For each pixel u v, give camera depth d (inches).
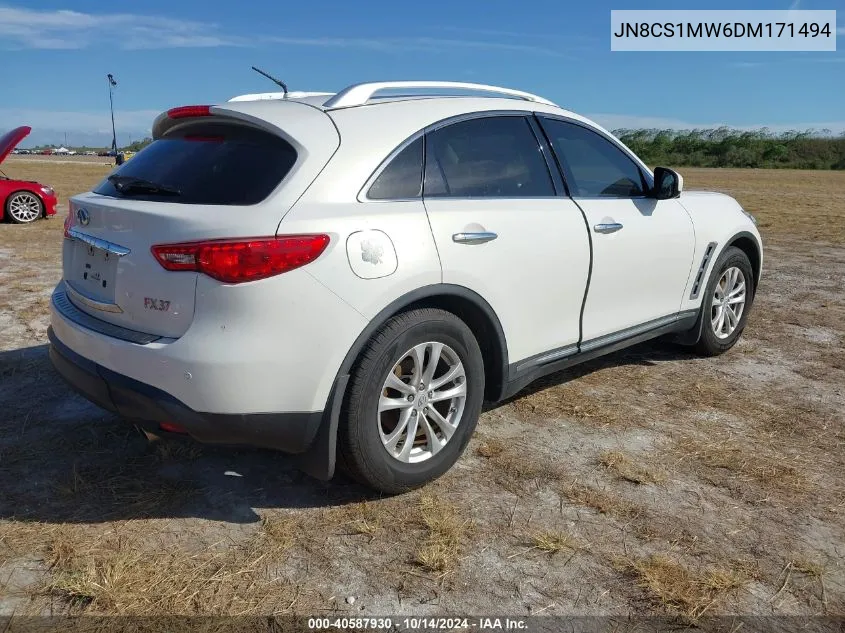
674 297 172.7
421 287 110.1
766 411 156.9
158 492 115.7
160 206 103.3
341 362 102.3
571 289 139.3
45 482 118.0
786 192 1007.0
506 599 91.6
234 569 96.0
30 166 1660.9
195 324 96.4
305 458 108.0
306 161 103.8
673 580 95.7
